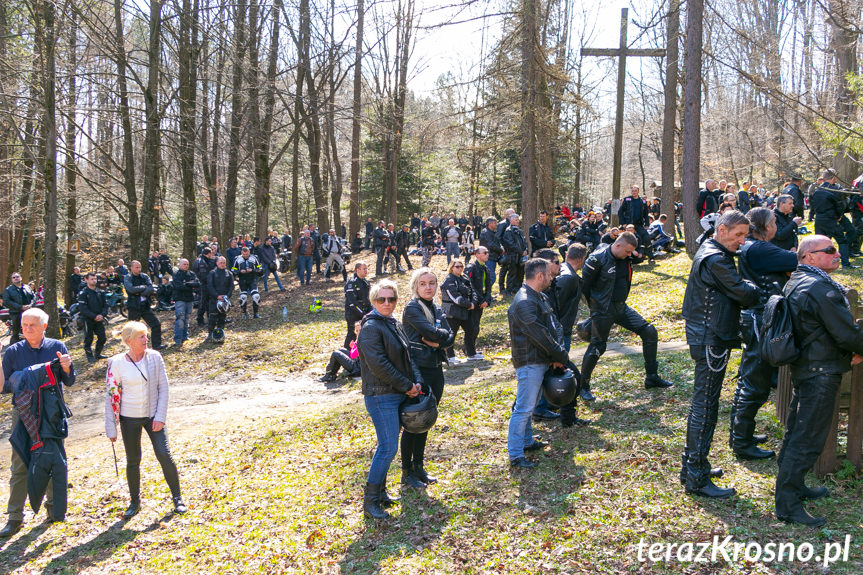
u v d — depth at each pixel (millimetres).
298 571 4457
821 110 6492
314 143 27891
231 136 21297
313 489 5891
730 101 29453
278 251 25969
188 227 22859
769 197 17688
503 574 4035
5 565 5039
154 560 4879
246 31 21266
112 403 5699
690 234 16062
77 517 5914
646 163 60125
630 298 13102
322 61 24797
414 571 4199
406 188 38656
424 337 5328
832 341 3902
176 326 14688
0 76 17172
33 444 5641
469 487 5344
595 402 7020
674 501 4566
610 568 3930
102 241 31656
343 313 16969
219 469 6902
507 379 9109
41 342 5871
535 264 5406
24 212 24172
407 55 30438
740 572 3709
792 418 4125
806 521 4039
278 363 13039
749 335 4957
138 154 33219
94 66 19250
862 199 13281
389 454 4965
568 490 5004
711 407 4523
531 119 15383
